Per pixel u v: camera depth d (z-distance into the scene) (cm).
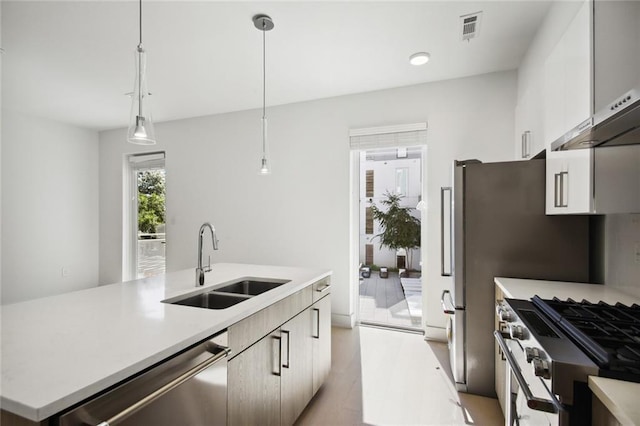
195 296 166
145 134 144
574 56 140
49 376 75
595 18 123
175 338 99
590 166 130
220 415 114
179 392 97
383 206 417
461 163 211
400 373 240
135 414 82
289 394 166
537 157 213
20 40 237
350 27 223
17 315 122
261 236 391
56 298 148
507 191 201
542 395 94
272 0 194
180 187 440
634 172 125
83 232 474
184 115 421
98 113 406
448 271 301
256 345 138
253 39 238
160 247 471
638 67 118
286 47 249
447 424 180
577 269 189
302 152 368
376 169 419
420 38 237
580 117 133
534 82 228
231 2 196
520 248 198
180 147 439
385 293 421
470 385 210
